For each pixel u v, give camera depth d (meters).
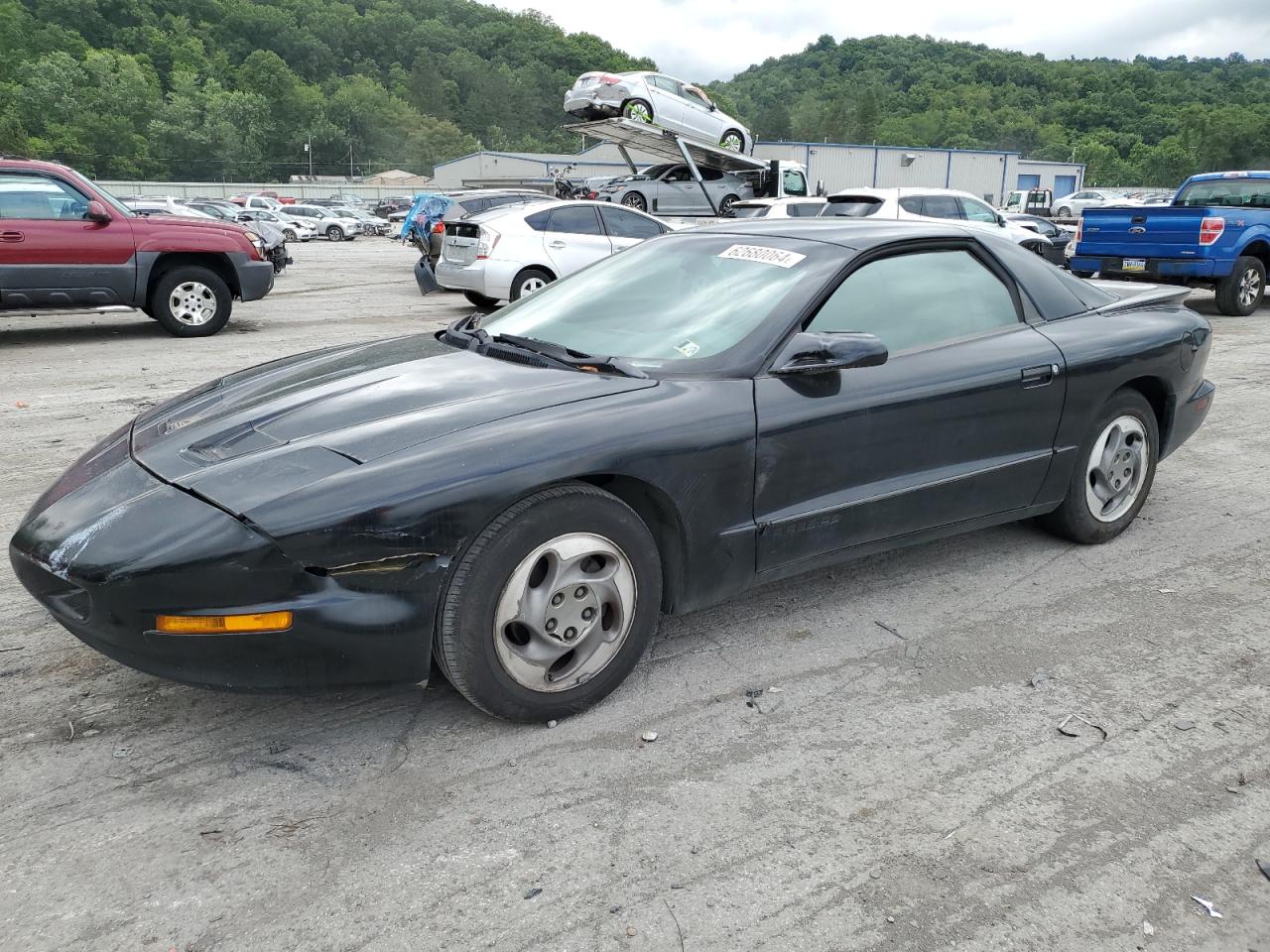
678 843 2.26
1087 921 2.03
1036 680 3.02
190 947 1.94
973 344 3.50
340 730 2.71
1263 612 3.54
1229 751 2.65
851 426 3.11
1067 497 3.95
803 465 3.03
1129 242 11.94
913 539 3.45
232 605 2.30
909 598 3.63
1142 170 136.12
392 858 2.20
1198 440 6.03
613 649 2.78
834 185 59.91
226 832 2.29
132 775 2.50
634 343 3.21
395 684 2.49
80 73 128.38
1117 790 2.47
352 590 2.36
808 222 3.76
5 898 2.07
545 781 2.48
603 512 2.64
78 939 1.96
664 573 2.97
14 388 7.34
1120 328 3.93
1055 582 3.78
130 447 2.90
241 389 3.26
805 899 2.08
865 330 3.28
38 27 148.62
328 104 155.38
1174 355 4.06
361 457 2.50
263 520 2.30
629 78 20.28
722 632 3.34
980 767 2.57
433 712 2.81
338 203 66.19
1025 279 3.81
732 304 3.23
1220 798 2.44
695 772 2.53
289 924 2.00
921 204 14.44
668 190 21.38
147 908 2.04
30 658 3.10
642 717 2.79
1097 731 2.74
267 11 186.00
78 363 8.48
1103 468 3.99
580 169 62.78
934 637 3.32
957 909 2.06
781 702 2.88
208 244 9.97
